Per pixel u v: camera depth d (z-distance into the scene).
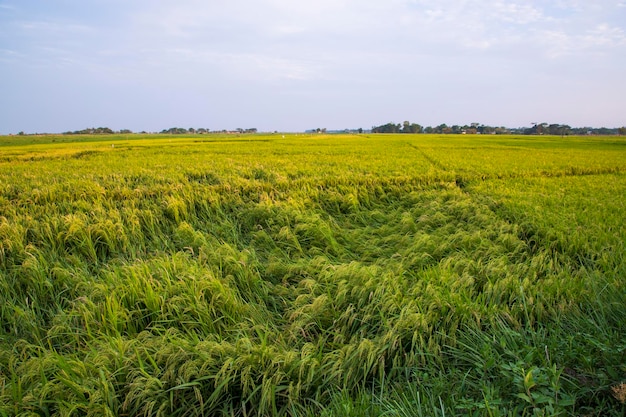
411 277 6.13
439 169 16.95
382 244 8.52
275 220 9.03
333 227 9.38
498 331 4.32
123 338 4.46
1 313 5.16
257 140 50.38
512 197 10.93
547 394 3.16
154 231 8.12
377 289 5.23
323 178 13.55
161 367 3.96
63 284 5.74
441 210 10.20
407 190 12.89
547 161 21.03
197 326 4.79
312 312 5.06
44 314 5.39
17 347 4.50
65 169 15.91
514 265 6.22
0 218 7.65
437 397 3.51
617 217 8.52
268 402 3.58
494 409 3.01
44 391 3.50
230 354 4.01
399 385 3.77
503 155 25.36
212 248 7.11
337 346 4.54
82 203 9.08
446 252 7.32
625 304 4.55
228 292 5.36
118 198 10.18
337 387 3.77
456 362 4.05
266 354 3.95
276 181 12.62
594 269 6.00
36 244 6.82
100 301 5.00
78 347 4.49
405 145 37.06
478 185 13.16
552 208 9.55
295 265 6.69
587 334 4.02
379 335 4.62
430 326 4.46
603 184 13.44
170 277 5.65
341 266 6.19
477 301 4.89
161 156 22.80
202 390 3.74
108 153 25.94
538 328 4.50
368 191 12.48
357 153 26.00
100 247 7.09
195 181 12.52
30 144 43.84
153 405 3.44
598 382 3.38
